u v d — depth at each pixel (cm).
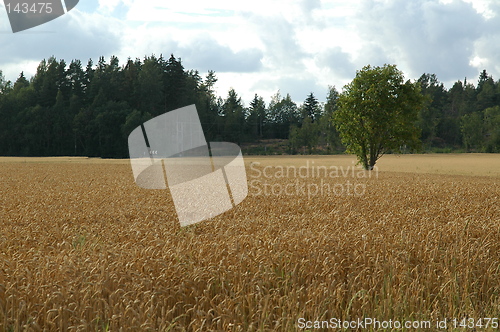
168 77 12631
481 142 12350
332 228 1041
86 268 648
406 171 4391
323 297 596
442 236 919
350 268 698
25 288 569
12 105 12069
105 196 1877
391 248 806
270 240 825
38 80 13175
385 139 4409
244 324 540
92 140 11200
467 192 2195
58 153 11350
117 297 576
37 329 508
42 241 895
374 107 4334
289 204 1597
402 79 4403
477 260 755
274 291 613
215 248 775
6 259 691
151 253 734
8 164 5341
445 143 13862
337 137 12425
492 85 18112
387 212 1367
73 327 506
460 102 16350
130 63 13075
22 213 1355
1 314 534
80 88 12788
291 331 533
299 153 12325
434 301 640
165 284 616
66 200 1739
